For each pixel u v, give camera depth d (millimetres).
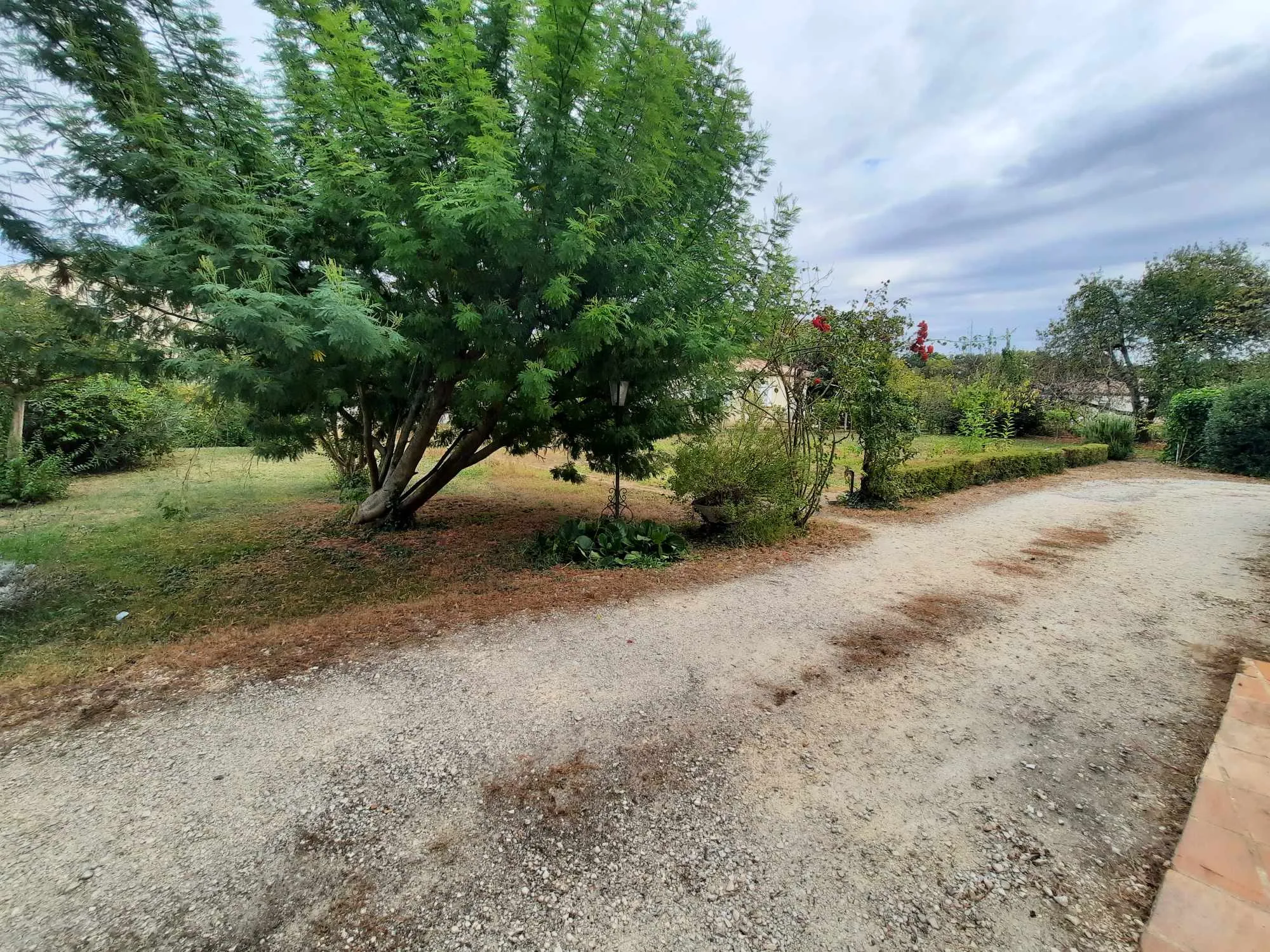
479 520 7551
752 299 6434
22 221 3463
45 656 3445
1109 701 2988
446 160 4457
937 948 1574
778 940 1599
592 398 6059
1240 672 3260
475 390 4676
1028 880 1812
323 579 5098
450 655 3486
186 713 2781
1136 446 16719
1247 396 11984
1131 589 4844
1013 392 14602
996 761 2469
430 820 2068
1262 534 6750
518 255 3984
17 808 2080
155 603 4410
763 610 4328
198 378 4070
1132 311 17359
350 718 2752
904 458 8672
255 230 3842
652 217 4738
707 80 5234
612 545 5688
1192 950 1521
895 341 7902
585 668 3326
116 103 3588
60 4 3355
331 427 7590
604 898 1739
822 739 2623
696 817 2104
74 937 1554
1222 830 1988
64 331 4211
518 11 3709
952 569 5445
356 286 3545
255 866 1835
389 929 1620
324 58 3857
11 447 8039
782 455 6535
